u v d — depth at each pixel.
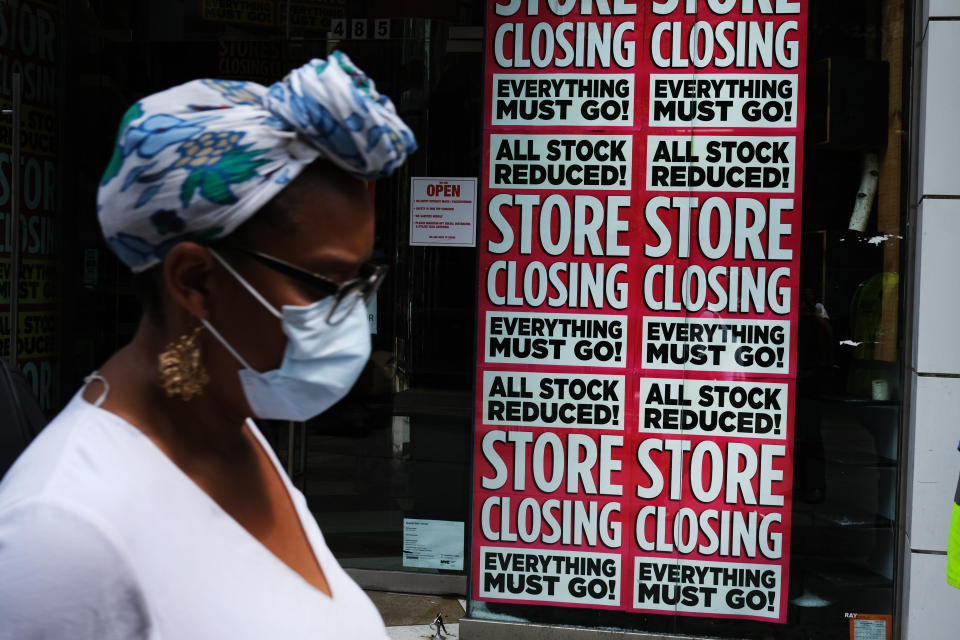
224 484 1.10
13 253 5.18
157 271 1.04
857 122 4.59
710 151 4.62
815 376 4.64
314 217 1.02
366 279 1.08
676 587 4.74
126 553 0.94
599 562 4.78
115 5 5.65
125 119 1.02
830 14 4.57
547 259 4.73
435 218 5.55
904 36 4.57
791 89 4.59
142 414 1.04
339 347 1.07
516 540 4.84
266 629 1.05
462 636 4.86
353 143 1.00
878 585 4.65
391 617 5.32
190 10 5.63
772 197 4.62
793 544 4.67
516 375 4.78
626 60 4.64
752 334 4.64
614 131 4.67
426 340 5.61
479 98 5.45
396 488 5.68
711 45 4.60
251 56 5.61
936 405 4.48
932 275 4.46
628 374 4.71
